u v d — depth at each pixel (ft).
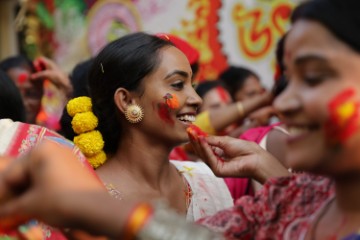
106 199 2.11
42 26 15.85
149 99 4.90
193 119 5.04
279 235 2.89
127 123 4.99
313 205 2.87
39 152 2.15
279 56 5.68
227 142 4.41
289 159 2.54
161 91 4.88
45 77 8.20
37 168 2.13
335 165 2.46
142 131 4.97
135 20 14.15
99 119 5.07
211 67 13.15
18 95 5.61
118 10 14.46
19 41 17.19
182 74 4.96
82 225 2.09
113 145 5.16
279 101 2.53
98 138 5.02
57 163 2.12
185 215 5.32
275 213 2.97
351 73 2.42
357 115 2.39
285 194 2.98
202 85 9.35
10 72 8.62
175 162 5.70
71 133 5.44
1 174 2.15
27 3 15.83
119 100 4.94
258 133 5.99
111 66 4.94
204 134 4.64
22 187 2.16
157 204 2.17
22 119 5.65
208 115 7.16
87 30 15.01
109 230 2.10
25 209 2.09
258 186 5.85
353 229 2.52
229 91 10.24
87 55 15.05
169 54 4.97
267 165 4.24
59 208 2.06
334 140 2.42
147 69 4.87
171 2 13.61
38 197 2.08
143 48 4.93
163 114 4.88
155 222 2.11
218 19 13.03
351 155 2.43
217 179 5.65
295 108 2.48
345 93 2.40
